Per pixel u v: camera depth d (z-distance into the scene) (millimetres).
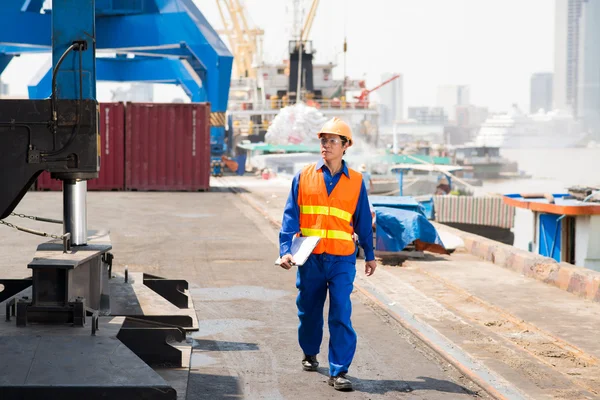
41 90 47625
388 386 6020
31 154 6305
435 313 8914
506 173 167750
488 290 10445
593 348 7312
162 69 52312
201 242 15711
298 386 5961
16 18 35906
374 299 9609
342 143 5992
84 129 6387
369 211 6148
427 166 37938
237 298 9711
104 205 25156
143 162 32812
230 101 103562
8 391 4645
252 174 53375
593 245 15070
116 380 4812
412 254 13539
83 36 6562
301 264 5746
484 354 7059
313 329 6309
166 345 6160
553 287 10727
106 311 6961
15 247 14383
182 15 39219
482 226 31672
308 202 6023
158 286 8578
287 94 92688
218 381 6043
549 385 6090
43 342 5508
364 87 94312
